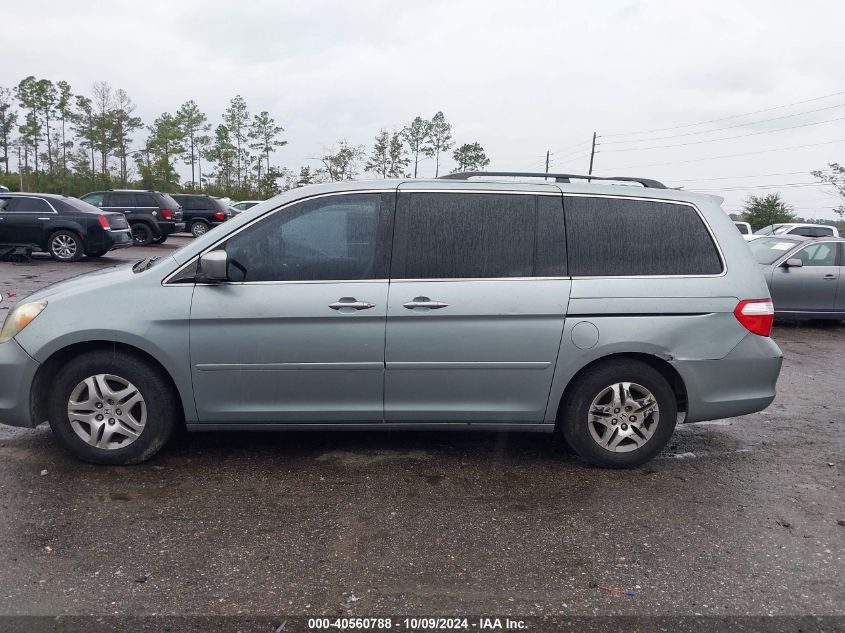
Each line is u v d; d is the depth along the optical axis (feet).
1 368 13.53
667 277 14.11
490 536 11.50
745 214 187.42
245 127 230.27
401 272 13.73
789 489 13.93
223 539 11.16
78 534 11.19
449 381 13.91
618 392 14.24
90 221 52.21
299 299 13.47
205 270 13.07
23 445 15.07
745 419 18.95
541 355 13.85
